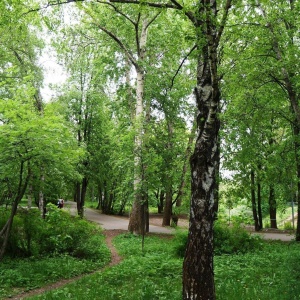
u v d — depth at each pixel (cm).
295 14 1060
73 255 1327
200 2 570
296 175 1638
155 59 2167
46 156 1052
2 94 1759
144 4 675
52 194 1480
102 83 2608
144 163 1580
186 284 561
